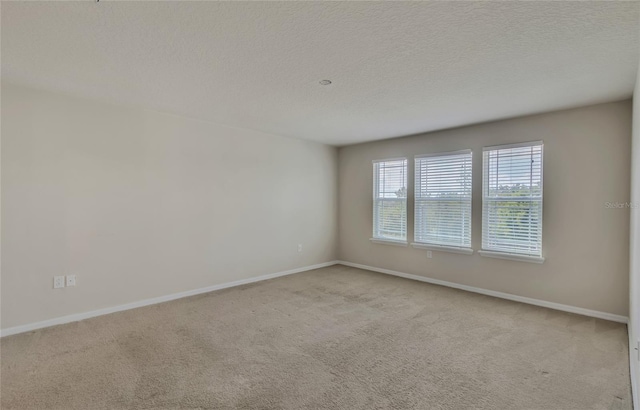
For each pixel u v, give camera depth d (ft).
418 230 16.24
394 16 5.90
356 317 11.00
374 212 18.30
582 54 7.40
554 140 11.96
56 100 10.23
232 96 10.45
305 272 17.87
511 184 13.07
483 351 8.55
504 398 6.55
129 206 11.78
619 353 8.42
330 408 6.23
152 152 12.34
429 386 6.97
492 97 10.42
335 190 20.13
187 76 8.78
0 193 9.32
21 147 9.64
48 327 10.00
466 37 6.66
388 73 8.54
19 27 6.25
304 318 10.89
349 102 11.03
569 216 11.66
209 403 6.34
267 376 7.32
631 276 9.31
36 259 9.91
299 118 13.20
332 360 8.07
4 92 9.35
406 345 8.90
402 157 16.85
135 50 7.26
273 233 16.71
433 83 9.24
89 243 10.90
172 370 7.54
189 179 13.42
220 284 14.52
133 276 11.90
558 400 6.48
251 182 15.69
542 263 12.26
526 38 6.70
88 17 5.91
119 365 7.73
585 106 11.27
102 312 11.16
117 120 11.48
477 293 13.89
